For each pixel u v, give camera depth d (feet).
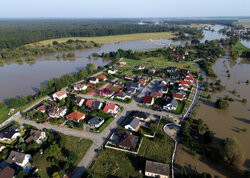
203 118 261.03
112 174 168.25
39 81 405.18
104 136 219.41
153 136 218.79
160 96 319.88
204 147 204.13
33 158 173.99
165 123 246.06
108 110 268.21
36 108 281.54
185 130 219.61
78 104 287.28
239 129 238.68
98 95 326.24
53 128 233.35
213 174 171.42
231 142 185.78
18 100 282.56
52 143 200.44
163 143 209.36
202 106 294.46
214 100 315.58
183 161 185.57
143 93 338.34
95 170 171.73
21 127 232.32
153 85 376.27
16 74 451.94
